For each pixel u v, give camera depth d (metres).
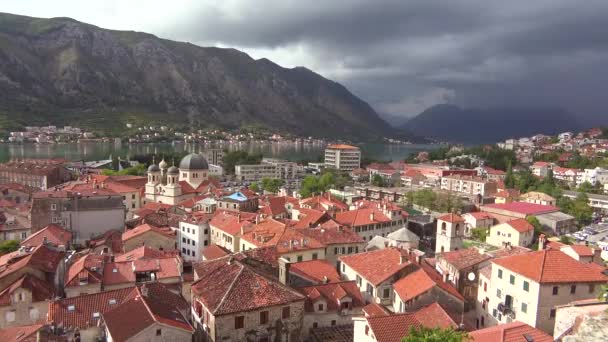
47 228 110.38
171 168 182.38
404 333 52.62
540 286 62.06
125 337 51.34
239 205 153.25
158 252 95.06
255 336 54.31
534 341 48.34
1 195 178.62
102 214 131.50
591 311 45.38
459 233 120.00
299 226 124.44
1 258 90.06
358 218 136.50
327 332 67.25
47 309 72.50
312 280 78.31
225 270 61.53
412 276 73.06
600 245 137.88
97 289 77.88
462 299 70.06
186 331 54.62
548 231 169.00
